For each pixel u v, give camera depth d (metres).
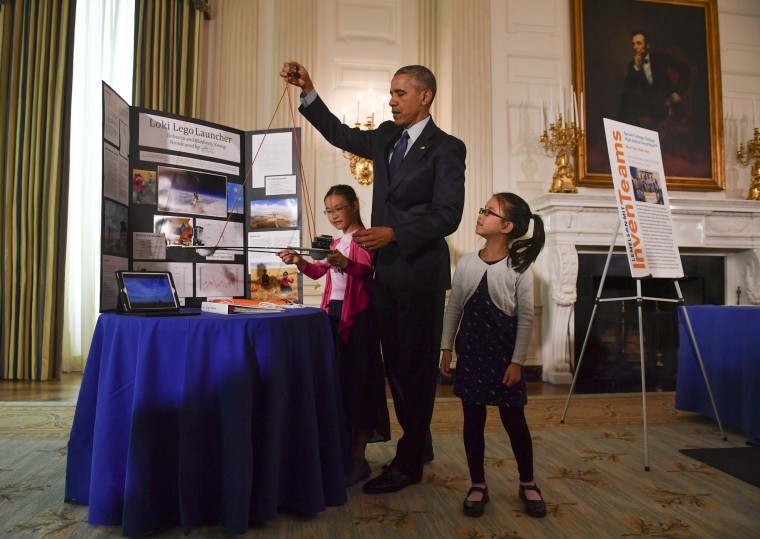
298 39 4.25
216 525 1.59
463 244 4.27
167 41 4.13
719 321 2.87
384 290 1.94
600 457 2.34
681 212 4.29
